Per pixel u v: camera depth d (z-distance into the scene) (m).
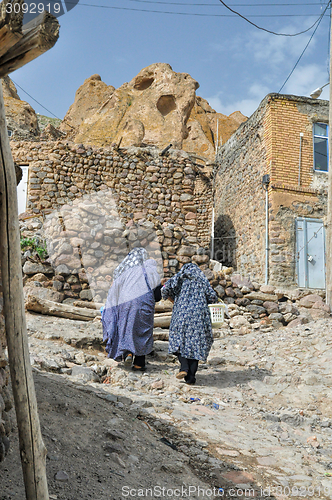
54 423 2.66
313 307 8.20
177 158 11.73
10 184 1.62
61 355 4.75
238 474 2.63
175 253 8.27
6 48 1.41
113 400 3.42
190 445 2.94
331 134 9.25
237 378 5.05
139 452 2.60
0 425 2.15
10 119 19.58
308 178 12.08
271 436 3.47
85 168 10.90
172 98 22.30
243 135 14.44
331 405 4.27
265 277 11.48
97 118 21.56
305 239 11.74
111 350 4.53
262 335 6.95
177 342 4.52
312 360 5.46
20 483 1.97
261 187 12.39
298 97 12.29
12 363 1.59
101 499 2.00
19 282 1.63
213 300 4.80
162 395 4.15
